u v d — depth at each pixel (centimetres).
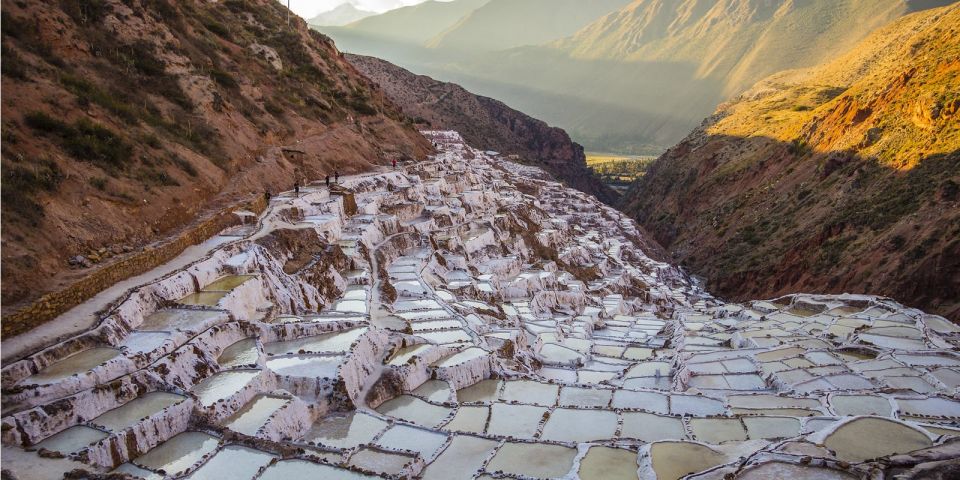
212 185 4759
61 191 3344
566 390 3947
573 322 6681
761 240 11062
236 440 2534
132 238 3566
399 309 4884
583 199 15125
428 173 9019
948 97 9250
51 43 4450
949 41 10631
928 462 2147
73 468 2102
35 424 2252
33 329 2656
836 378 4425
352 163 7825
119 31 5319
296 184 5750
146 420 2436
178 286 3384
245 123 6266
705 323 6612
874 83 12106
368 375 3519
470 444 2928
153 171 4172
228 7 10131
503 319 5600
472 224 7962
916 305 7331
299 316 3878
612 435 3192
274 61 8706
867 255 8238
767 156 14175
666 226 16438
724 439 3170
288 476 2366
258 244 4178
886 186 9238
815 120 12862
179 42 6278
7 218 2916
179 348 2892
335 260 4809
